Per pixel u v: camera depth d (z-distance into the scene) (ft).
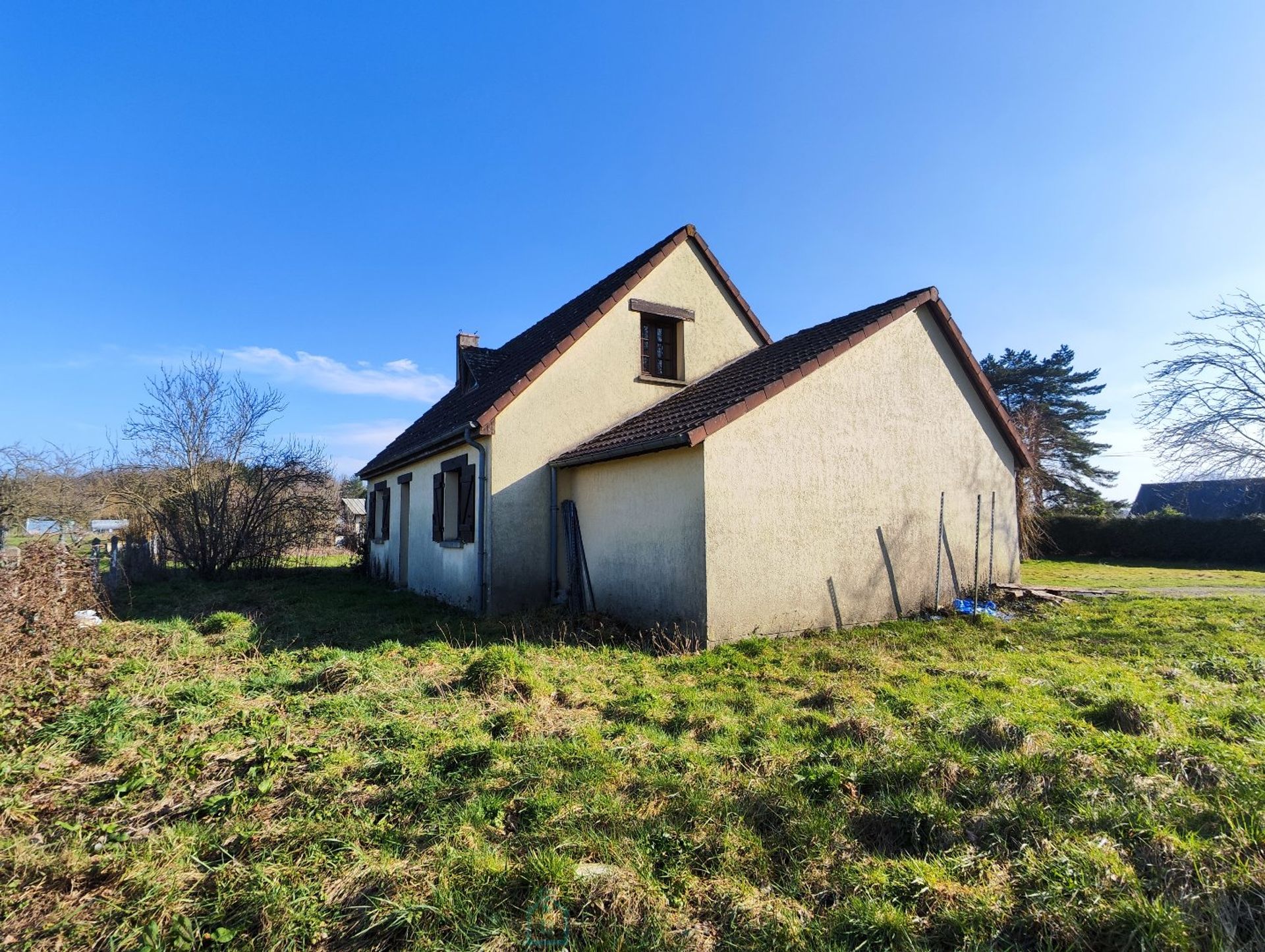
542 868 9.84
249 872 10.31
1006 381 121.80
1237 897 8.73
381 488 57.67
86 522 63.36
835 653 24.21
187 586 49.06
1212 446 73.72
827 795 12.20
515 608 33.27
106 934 9.10
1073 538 85.51
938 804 11.30
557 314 49.37
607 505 32.14
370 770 13.94
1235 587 46.83
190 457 77.00
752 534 27.45
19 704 18.34
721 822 11.34
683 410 31.99
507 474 33.32
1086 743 13.67
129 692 19.44
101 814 12.39
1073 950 8.16
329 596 43.09
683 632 26.91
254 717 17.12
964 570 36.42
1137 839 10.20
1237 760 12.67
